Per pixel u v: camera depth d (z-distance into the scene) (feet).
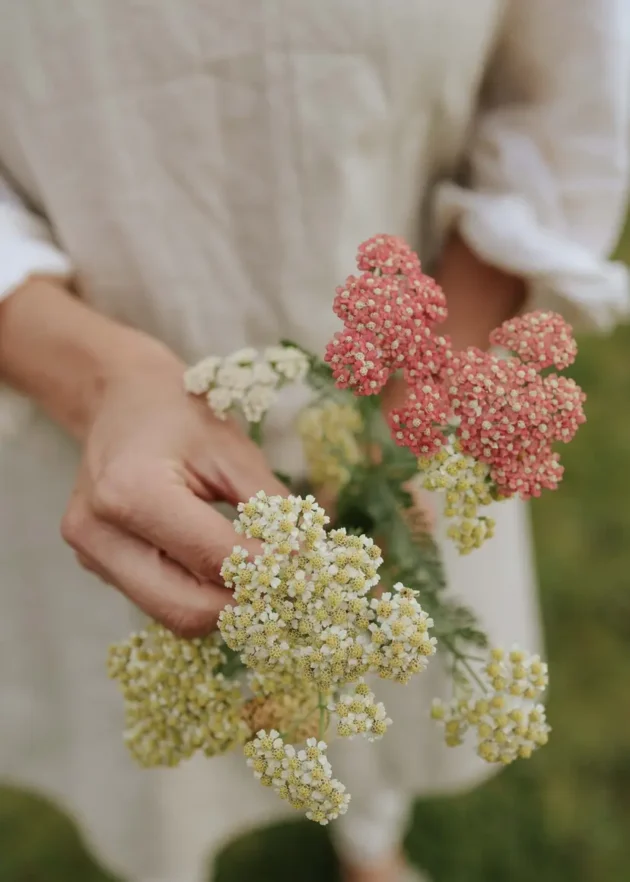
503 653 1.51
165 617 1.52
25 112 1.76
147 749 1.56
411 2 1.70
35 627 2.23
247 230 1.84
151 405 1.63
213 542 1.48
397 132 1.85
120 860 2.55
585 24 1.87
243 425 1.91
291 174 1.79
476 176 2.05
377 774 2.51
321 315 1.92
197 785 2.39
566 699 3.70
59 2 1.67
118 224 1.82
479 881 3.29
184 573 1.54
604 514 4.19
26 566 2.15
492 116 2.04
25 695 2.31
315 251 1.85
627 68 1.92
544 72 1.95
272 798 2.60
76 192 1.80
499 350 1.95
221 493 1.61
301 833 3.41
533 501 4.23
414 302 1.38
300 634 1.33
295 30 1.69
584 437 4.44
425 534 1.62
